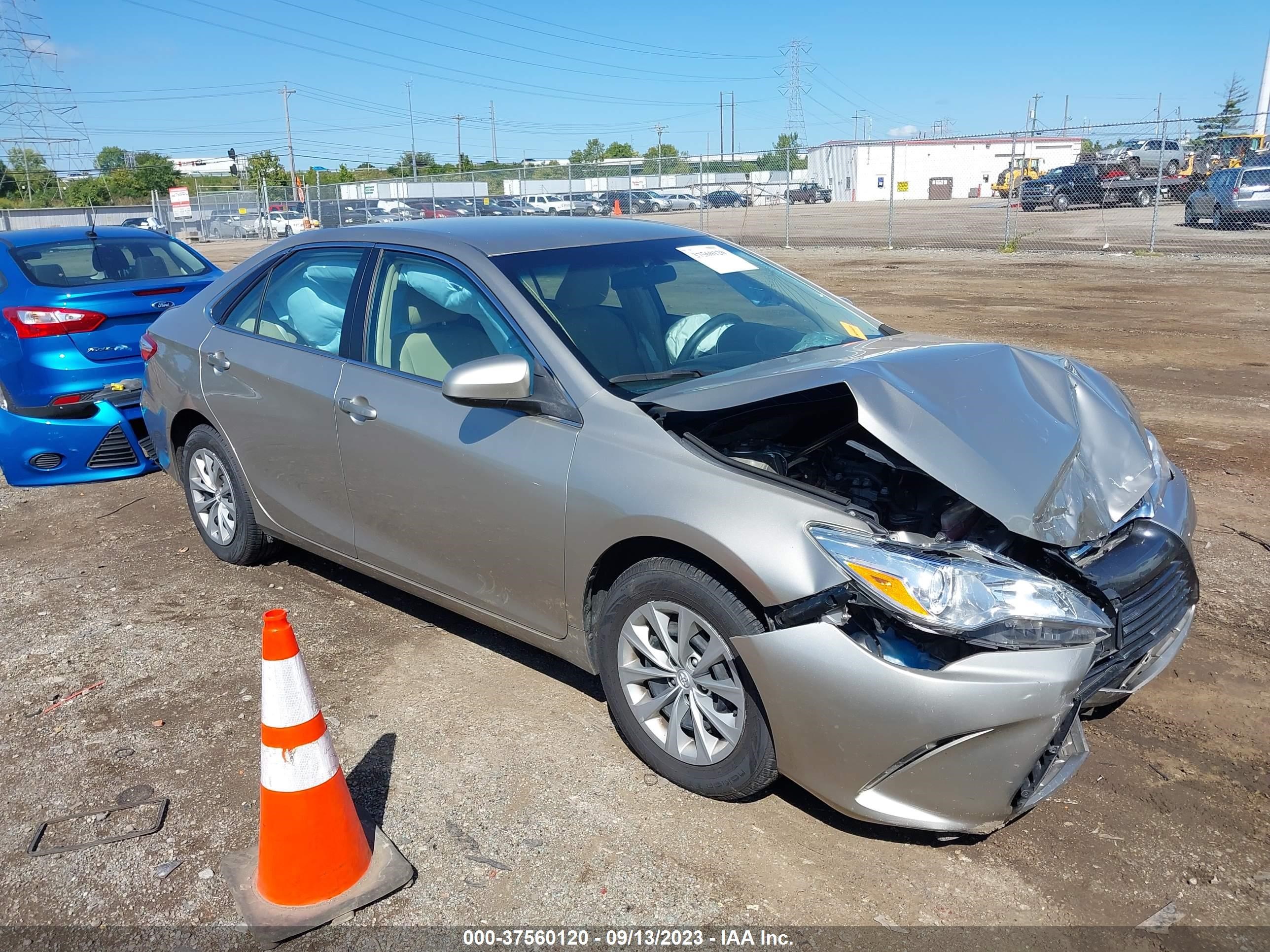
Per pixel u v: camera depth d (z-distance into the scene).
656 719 3.02
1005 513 2.55
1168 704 3.34
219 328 4.47
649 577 2.87
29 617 4.32
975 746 2.42
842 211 39.53
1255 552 4.51
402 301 3.71
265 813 2.51
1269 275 14.29
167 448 4.89
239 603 4.38
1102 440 3.06
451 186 32.38
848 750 2.51
